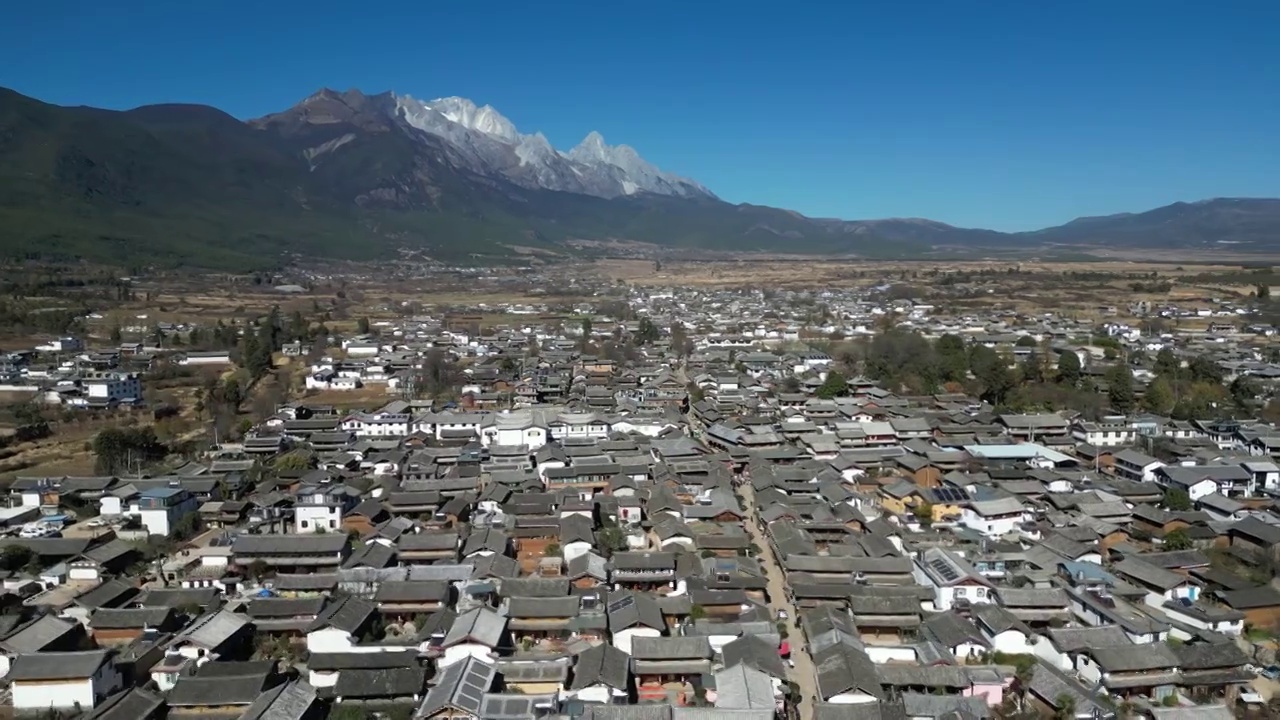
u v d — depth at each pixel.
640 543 89.88
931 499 96.94
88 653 58.75
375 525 94.69
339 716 55.28
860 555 81.31
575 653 63.72
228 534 90.75
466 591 72.75
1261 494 103.06
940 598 71.00
